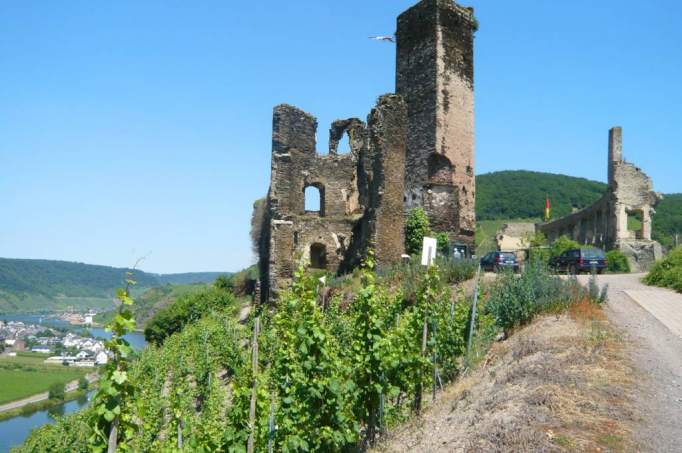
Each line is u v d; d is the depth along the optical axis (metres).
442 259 27.66
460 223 38.84
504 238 67.25
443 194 38.50
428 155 38.44
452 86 39.06
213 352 26.98
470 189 39.69
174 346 35.53
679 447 8.30
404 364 12.57
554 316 16.84
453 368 15.23
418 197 38.69
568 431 8.72
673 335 15.53
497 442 8.69
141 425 20.62
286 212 37.59
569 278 19.98
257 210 58.72
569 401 9.98
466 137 39.69
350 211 41.69
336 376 10.80
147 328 48.78
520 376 11.66
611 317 17.52
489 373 13.29
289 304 11.38
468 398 12.15
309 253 37.94
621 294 22.31
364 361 11.73
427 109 38.84
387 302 20.22
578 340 14.12
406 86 40.38
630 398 10.33
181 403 18.19
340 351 15.83
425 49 39.25
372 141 33.16
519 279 18.89
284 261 33.25
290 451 9.67
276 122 38.34
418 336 14.35
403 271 26.75
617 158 51.25
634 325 16.56
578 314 16.92
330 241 38.34
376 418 12.43
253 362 10.45
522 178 128.75
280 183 37.56
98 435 6.88
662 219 87.50
